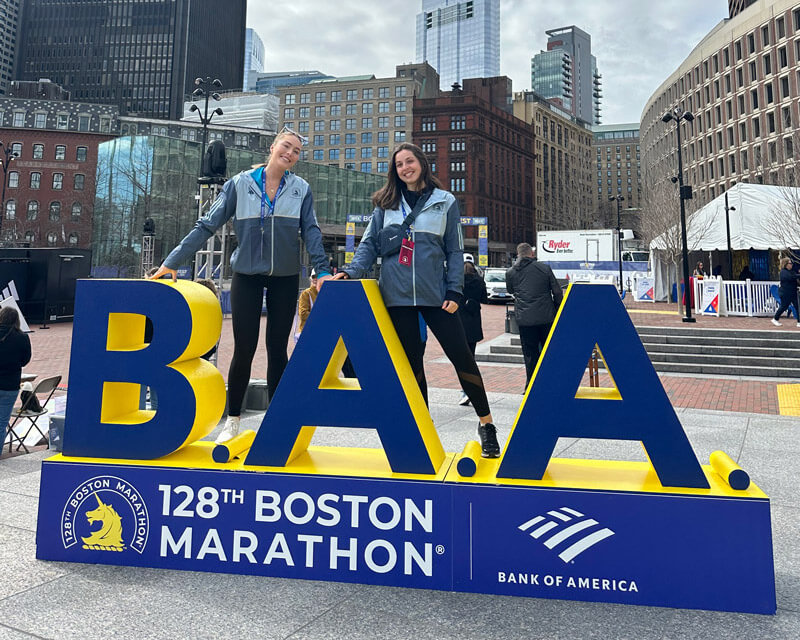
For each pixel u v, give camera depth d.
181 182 44.94
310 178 54.25
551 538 2.21
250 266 3.08
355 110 90.31
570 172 118.81
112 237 43.75
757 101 56.38
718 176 61.72
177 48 113.06
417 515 2.31
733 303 16.95
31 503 3.38
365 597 2.21
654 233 33.66
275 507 2.42
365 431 5.32
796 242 16.72
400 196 2.89
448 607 2.13
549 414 2.33
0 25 132.00
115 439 2.62
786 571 2.44
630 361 2.31
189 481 2.50
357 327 2.50
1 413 4.56
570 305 2.39
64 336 17.47
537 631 1.95
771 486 3.66
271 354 3.28
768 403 7.22
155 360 2.59
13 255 20.91
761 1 55.31
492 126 92.62
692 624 1.99
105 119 69.75
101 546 2.55
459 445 4.80
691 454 2.22
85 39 114.62
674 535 2.14
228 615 2.06
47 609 2.10
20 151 66.00
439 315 2.84
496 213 93.56
